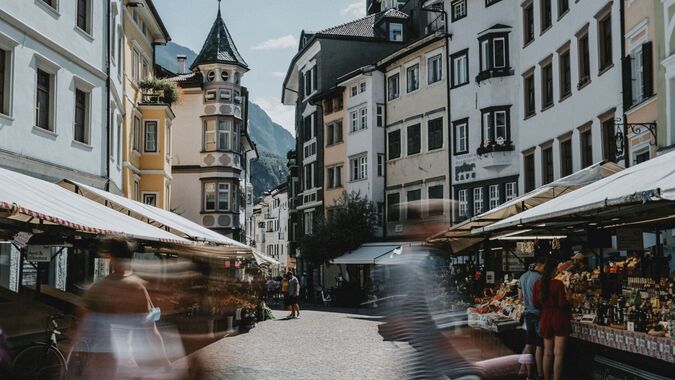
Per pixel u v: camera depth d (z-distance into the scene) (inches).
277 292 1967.3
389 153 1811.0
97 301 319.6
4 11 705.0
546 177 1172.5
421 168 1660.9
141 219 731.4
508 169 1364.4
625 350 372.8
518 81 1360.7
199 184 2121.1
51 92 829.2
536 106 1203.9
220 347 687.7
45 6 802.2
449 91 1547.7
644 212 418.6
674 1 693.9
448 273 162.4
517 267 1031.6
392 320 155.3
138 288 324.2
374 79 1841.8
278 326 991.0
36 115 793.6
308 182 2253.9
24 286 613.6
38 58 784.9
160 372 335.3
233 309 886.4
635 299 399.9
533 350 425.4
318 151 2118.6
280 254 4065.0
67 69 862.5
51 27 818.2
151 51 1524.4
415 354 152.6
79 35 898.7
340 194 2000.5
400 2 2429.9
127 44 1256.8
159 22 1472.7
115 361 316.2
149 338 331.3
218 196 2119.8
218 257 1044.5
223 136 2139.5
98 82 965.2
